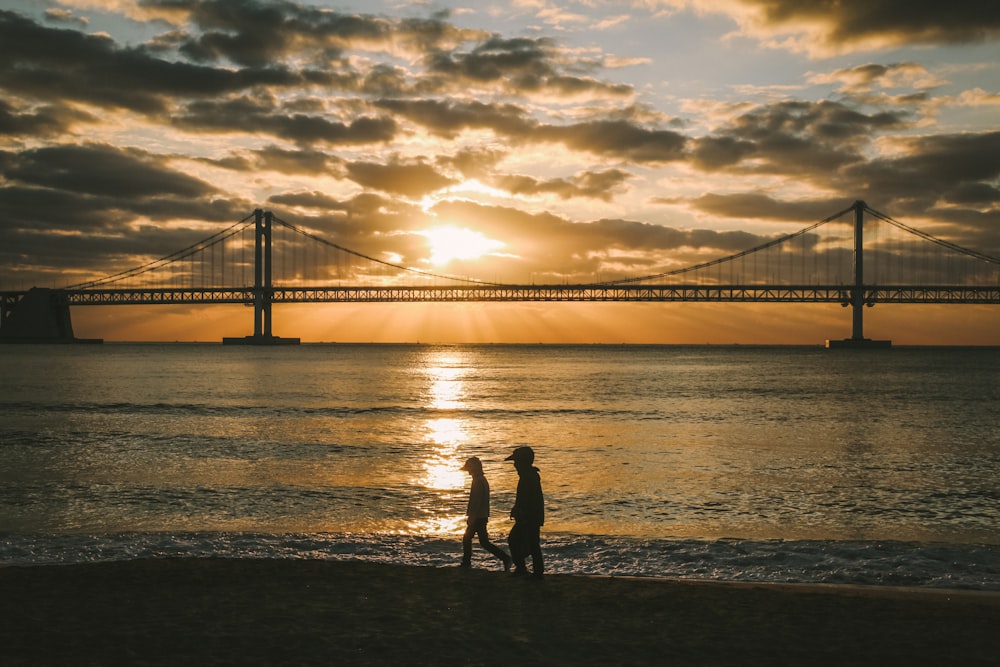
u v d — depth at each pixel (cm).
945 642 807
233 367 10644
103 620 845
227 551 1295
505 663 722
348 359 14800
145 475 2198
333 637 789
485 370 10344
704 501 1841
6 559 1234
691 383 7381
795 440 3070
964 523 1608
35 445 2853
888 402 5075
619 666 721
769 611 912
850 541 1370
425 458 2588
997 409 4522
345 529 1533
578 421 3884
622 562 1244
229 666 704
